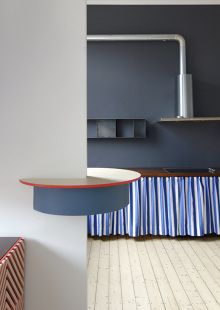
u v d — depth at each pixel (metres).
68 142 1.53
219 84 4.00
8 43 1.50
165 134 4.03
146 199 3.50
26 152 1.52
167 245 3.37
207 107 4.01
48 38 1.51
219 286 2.43
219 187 3.50
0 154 1.52
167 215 3.50
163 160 4.04
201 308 2.12
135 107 4.02
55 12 1.52
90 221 3.56
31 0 1.51
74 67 1.52
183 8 3.98
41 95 1.52
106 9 3.96
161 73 4.01
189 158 4.03
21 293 1.48
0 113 1.51
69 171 1.52
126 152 4.03
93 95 4.01
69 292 1.56
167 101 4.02
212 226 3.51
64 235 1.55
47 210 1.31
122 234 3.59
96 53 3.99
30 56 1.51
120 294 2.31
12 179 1.53
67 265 1.56
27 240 1.55
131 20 3.97
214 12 3.97
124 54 3.99
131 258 3.01
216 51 3.99
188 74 3.79
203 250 3.22
